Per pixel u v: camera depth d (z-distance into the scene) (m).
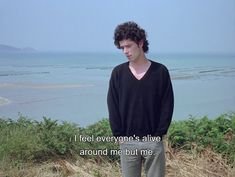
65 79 36.69
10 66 68.56
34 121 7.35
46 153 6.20
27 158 6.00
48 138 6.30
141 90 3.71
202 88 27.33
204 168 5.59
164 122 3.74
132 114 3.77
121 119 3.86
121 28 3.69
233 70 51.19
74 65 73.56
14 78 37.53
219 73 44.56
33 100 20.45
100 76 40.59
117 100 3.86
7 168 5.61
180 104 18.31
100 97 22.06
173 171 5.60
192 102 19.17
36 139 6.27
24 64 80.38
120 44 3.74
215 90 25.92
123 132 3.88
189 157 5.92
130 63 3.78
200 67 60.06
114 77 3.84
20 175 5.54
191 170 5.59
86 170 5.80
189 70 50.06
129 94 3.75
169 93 3.76
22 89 26.88
